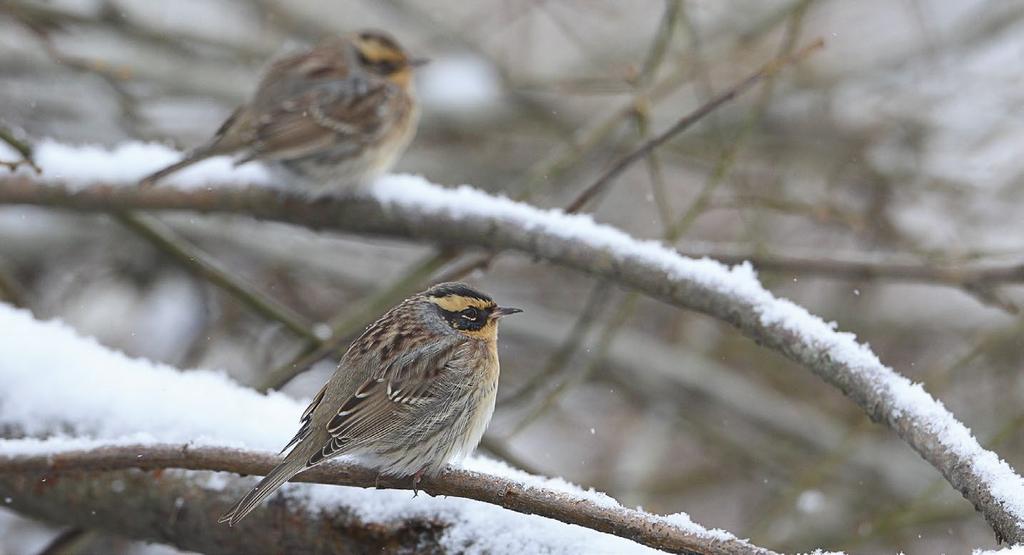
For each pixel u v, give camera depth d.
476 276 15.41
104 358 7.53
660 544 5.43
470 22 16.89
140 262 15.27
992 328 13.21
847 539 11.98
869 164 14.83
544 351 15.34
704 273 7.95
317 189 10.13
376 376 7.29
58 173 10.38
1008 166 15.16
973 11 16.36
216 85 15.09
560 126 15.74
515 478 6.37
